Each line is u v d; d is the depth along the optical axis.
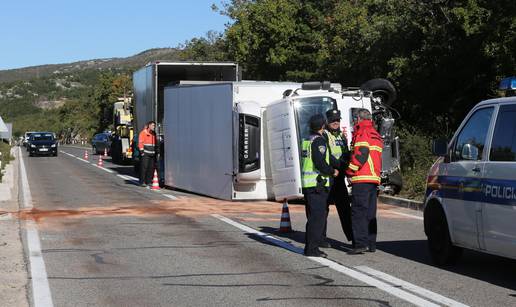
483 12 18.36
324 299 7.85
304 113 16.30
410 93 23.39
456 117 22.64
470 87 21.75
